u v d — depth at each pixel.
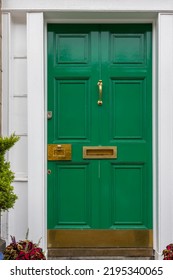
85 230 4.27
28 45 4.06
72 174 4.29
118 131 4.29
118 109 4.28
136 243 4.27
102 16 4.17
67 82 4.29
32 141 4.07
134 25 4.29
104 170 4.28
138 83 4.29
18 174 4.15
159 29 4.06
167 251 3.32
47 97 4.27
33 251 3.24
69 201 4.28
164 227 4.06
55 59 4.29
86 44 4.29
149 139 4.28
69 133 4.29
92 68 4.28
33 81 4.07
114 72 4.28
